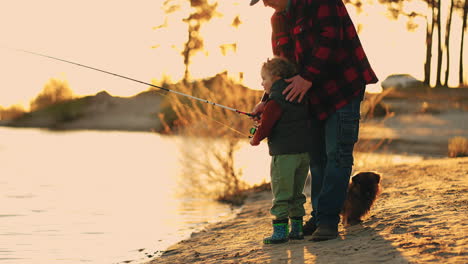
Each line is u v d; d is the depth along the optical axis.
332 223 4.68
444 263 3.57
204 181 11.05
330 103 4.61
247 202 9.24
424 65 43.12
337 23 4.53
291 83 4.59
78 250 6.11
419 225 4.63
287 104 4.66
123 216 8.14
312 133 4.75
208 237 6.29
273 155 4.79
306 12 4.60
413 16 35.72
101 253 5.96
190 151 11.21
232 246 5.42
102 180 12.83
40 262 5.64
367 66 4.74
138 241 6.49
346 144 4.61
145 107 43.47
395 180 7.76
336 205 4.65
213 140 10.25
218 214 8.23
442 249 3.84
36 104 48.47
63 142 27.44
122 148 23.48
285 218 4.87
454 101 35.22
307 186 9.57
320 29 4.53
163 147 23.70
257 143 4.75
